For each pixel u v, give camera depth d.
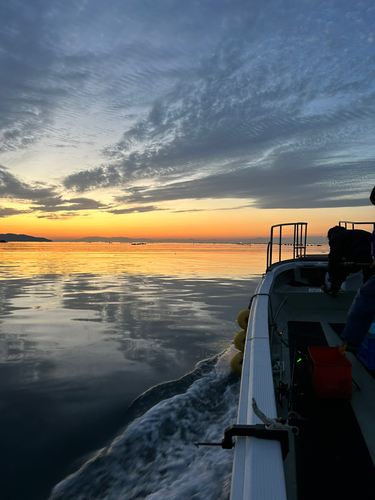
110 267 28.33
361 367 2.68
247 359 1.83
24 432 3.25
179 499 2.19
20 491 2.47
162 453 2.79
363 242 3.34
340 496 1.44
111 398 3.94
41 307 9.86
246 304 10.45
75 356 5.43
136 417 3.48
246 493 0.91
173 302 10.80
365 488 1.48
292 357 2.84
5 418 3.52
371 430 1.86
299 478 1.56
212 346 5.95
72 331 7.03
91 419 3.47
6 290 13.73
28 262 35.47
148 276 20.27
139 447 2.88
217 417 3.29
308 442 1.79
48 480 2.59
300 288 5.08
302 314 4.06
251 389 1.47
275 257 43.91
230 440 1.19
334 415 2.01
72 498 2.37
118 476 2.56
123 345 6.01
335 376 2.16
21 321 7.98
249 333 2.23
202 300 11.22
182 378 4.41
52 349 5.80
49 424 3.39
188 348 5.84
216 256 50.91
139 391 4.12
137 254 59.22
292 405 2.06
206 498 2.15
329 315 4.02
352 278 4.45
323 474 1.57
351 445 1.75
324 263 5.72
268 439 1.13
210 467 2.51
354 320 2.29
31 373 4.71
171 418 3.31
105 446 2.99
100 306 10.05
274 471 0.98
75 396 4.01
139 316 8.57
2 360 5.25
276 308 3.87
